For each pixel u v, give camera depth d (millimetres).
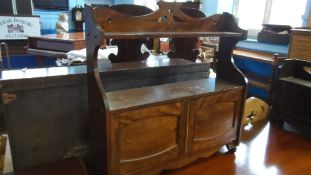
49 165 1489
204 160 1803
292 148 2004
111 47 2244
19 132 1400
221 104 1708
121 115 1272
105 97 1261
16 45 3947
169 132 1501
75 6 4945
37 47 3227
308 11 2934
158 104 1387
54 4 4742
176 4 1547
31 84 1352
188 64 1976
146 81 1787
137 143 1386
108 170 1327
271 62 2723
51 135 1508
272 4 3504
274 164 1784
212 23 1751
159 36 1375
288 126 2381
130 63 1860
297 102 2234
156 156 1481
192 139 1624
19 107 1362
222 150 1935
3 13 4023
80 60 1942
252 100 2365
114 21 1340
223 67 1939
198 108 1579
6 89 1297
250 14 3812
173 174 1638
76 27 4930
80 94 1533
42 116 1445
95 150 1490
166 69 1853
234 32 1751
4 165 1571
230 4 4102
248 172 1687
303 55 2479
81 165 1501
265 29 3332
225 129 1805
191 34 1517
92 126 1480
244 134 2205
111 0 5855
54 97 1451
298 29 2570
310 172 1706
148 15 1448
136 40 1899
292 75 2424
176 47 2170
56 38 3062
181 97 1473
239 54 3189
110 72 1592
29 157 1470
